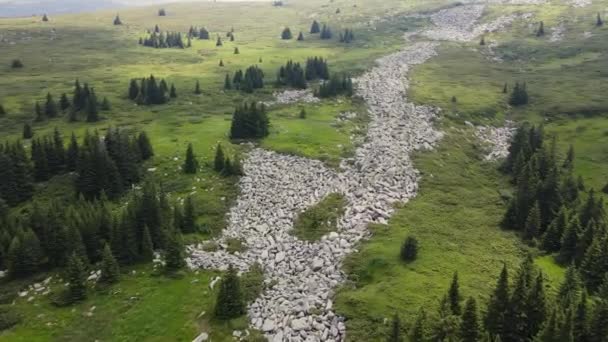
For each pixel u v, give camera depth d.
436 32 188.62
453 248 50.91
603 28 163.62
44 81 121.75
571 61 140.38
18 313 42.44
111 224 50.69
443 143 84.88
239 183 66.31
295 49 170.75
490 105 106.31
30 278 47.09
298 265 49.22
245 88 114.44
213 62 149.25
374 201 61.25
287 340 38.16
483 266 47.19
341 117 96.25
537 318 32.38
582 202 60.81
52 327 40.91
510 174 75.38
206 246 52.88
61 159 69.44
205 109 102.12
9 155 63.44
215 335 39.16
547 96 111.94
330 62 144.75
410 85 118.88
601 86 115.81
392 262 47.06
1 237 49.00
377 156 75.69
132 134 84.31
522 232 56.25
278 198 62.53
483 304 39.03
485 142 89.75
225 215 59.34
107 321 41.53
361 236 53.41
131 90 108.06
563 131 94.12
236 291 41.69
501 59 151.12
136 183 66.38
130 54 159.75
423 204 62.16
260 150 76.88
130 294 44.84
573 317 30.84
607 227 46.75
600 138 88.62
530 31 175.38
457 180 71.31
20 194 62.44
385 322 37.78
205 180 66.94
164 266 49.00
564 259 48.69
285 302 42.91
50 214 50.00
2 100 105.38
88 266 48.34
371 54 154.62
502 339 32.66
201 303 43.53
